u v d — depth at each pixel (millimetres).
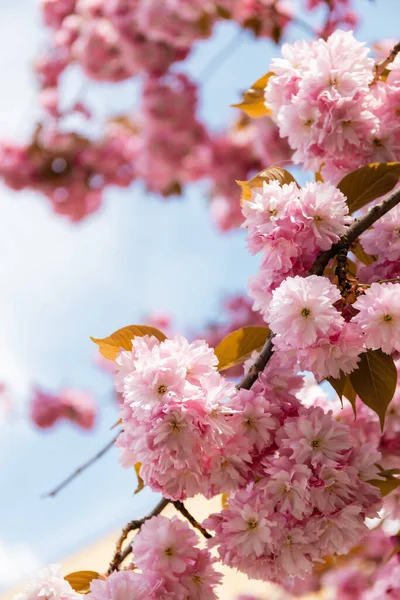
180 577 1604
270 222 1604
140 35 3842
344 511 1586
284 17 3164
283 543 1587
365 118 1683
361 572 2254
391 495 1789
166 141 4176
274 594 2697
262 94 1804
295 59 1708
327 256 1605
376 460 1602
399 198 1613
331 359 1574
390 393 1601
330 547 1595
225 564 1603
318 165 1716
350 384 1639
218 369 1680
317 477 1588
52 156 4488
